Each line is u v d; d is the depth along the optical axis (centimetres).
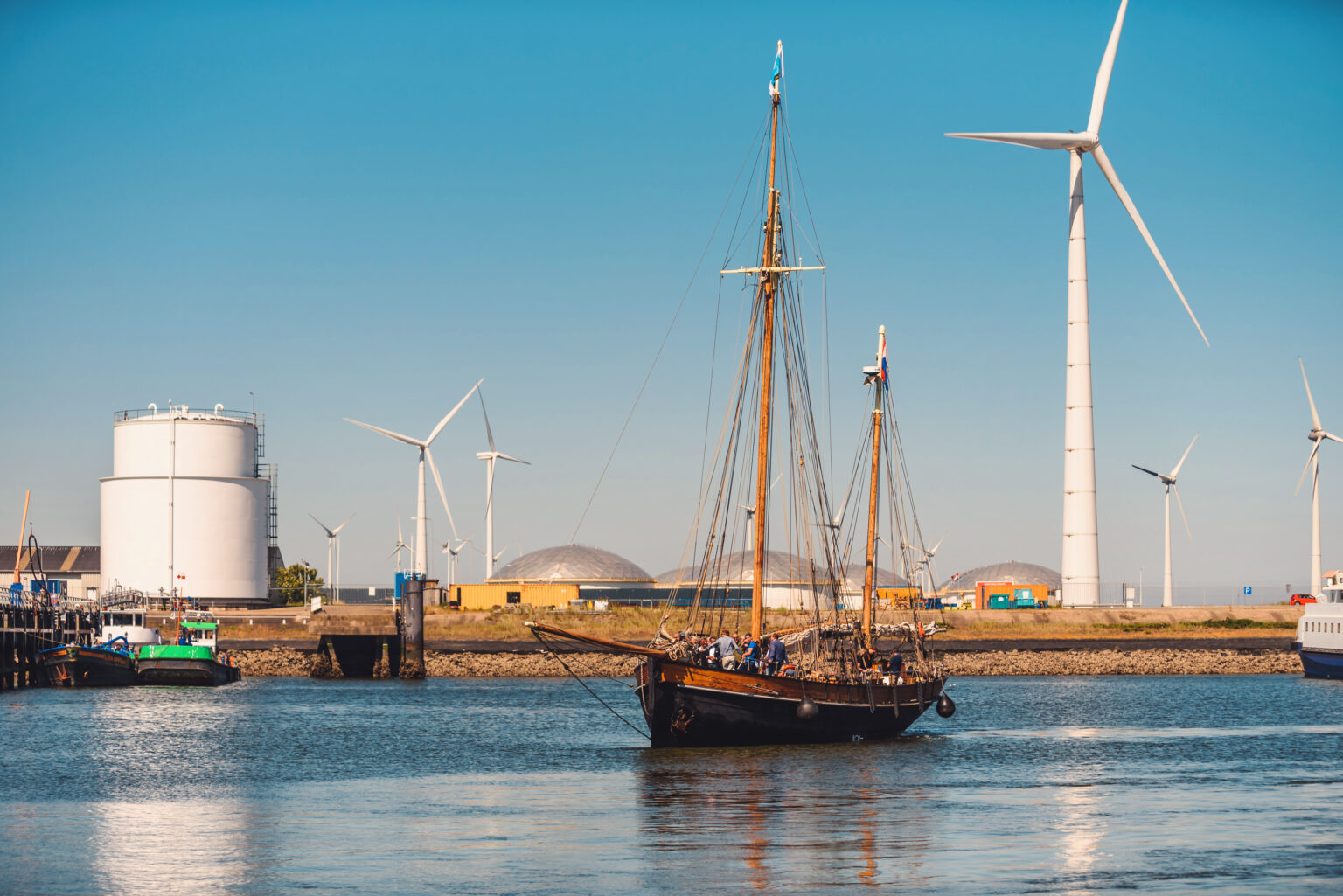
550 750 7312
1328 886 3541
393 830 4562
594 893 3528
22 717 9462
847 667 7856
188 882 3719
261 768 6500
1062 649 17275
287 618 18312
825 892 3512
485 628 17188
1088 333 18000
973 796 5225
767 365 7488
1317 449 19712
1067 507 18200
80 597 19625
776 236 7731
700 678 6531
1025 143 17250
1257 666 16675
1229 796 5241
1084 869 3759
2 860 4044
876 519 9106
